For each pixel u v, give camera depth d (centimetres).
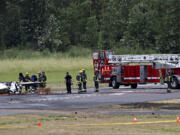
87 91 11312
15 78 18112
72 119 5838
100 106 7494
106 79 12175
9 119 5891
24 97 9800
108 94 10000
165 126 5094
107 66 12112
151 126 5094
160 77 11344
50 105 7812
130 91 10819
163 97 8938
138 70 11638
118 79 11831
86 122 5506
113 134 4416
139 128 4906
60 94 10462
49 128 4919
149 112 6600
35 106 7675
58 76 18438
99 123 5400
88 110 6950
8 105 7925
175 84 11219
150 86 13200
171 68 11238
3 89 10962
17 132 4597
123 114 6375
